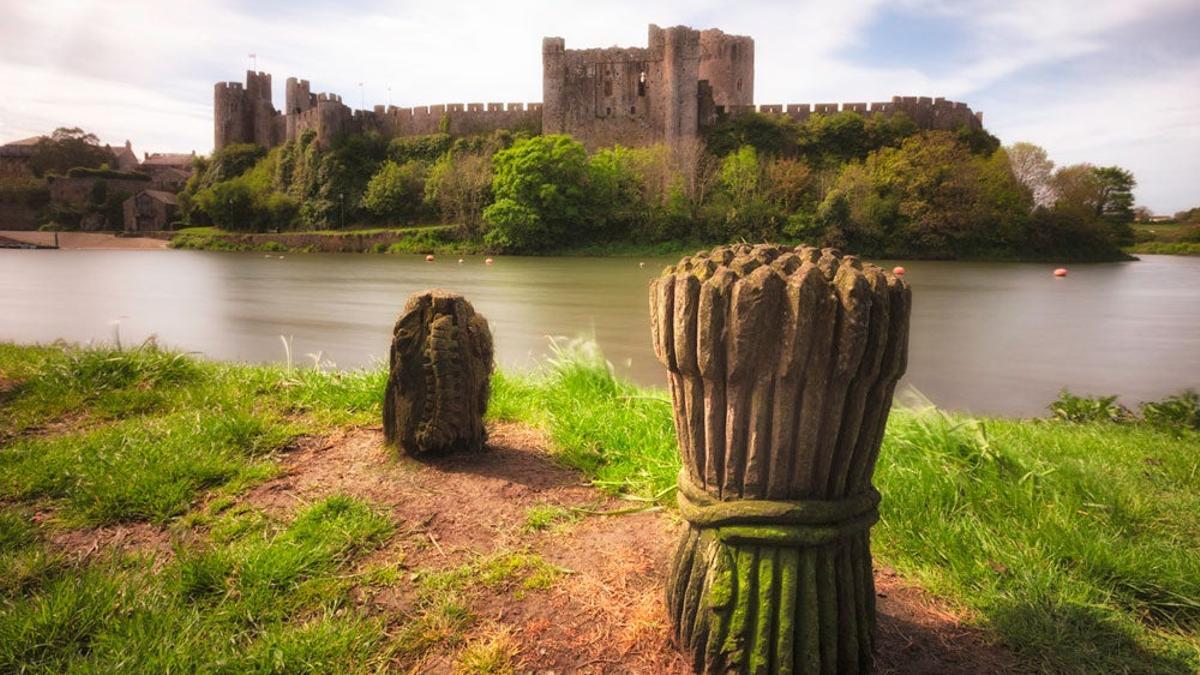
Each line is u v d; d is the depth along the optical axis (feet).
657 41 241.76
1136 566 9.30
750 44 298.76
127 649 7.36
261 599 8.31
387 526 10.28
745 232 195.11
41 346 23.70
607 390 18.22
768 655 6.59
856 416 6.44
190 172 382.01
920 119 255.50
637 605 8.39
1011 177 205.26
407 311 12.94
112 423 14.71
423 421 12.76
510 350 41.96
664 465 12.41
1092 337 54.65
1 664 7.10
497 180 199.72
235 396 16.55
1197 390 34.99
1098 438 17.40
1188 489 12.99
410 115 282.15
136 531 10.23
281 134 319.68
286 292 82.17
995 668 7.48
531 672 7.24
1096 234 204.13
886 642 7.86
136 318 57.21
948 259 192.85
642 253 193.26
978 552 9.75
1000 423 19.94
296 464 12.85
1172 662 7.63
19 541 9.71
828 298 6.09
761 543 6.55
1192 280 123.85
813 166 229.86
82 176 323.16
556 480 12.42
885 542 10.28
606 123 246.88
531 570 9.22
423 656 7.54
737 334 6.20
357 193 255.09
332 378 17.84
